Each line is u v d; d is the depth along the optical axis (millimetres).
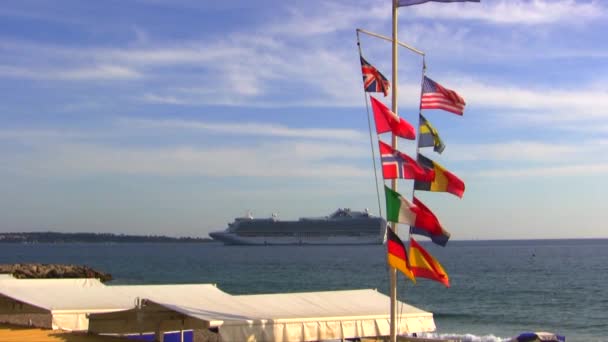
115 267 155625
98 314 21703
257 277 115500
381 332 23312
